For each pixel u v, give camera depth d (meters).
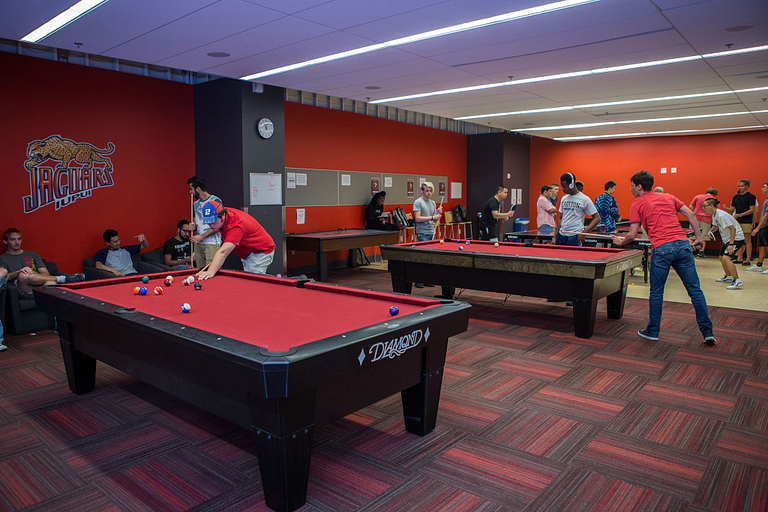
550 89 6.83
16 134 5.02
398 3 3.62
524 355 3.92
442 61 5.34
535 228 12.94
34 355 3.99
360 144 8.92
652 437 2.57
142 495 2.05
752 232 9.08
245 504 1.99
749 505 1.98
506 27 4.20
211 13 3.82
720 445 2.48
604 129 10.88
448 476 2.19
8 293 4.50
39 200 5.23
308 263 8.17
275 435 1.82
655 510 1.95
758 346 4.14
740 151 10.98
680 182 11.73
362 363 1.93
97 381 3.42
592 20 4.04
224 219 3.80
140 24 4.10
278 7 3.70
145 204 6.12
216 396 2.02
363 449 2.44
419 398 2.54
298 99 7.79
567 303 5.71
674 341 4.29
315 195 8.19
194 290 3.14
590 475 2.20
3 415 2.86
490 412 2.87
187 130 6.53
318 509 1.94
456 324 2.45
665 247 4.09
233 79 6.09
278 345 1.89
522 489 2.09
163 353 2.15
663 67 5.58
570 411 2.89
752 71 5.75
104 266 5.32
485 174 11.48
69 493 2.08
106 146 5.72
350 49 4.86
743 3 3.67
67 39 4.54
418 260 5.13
